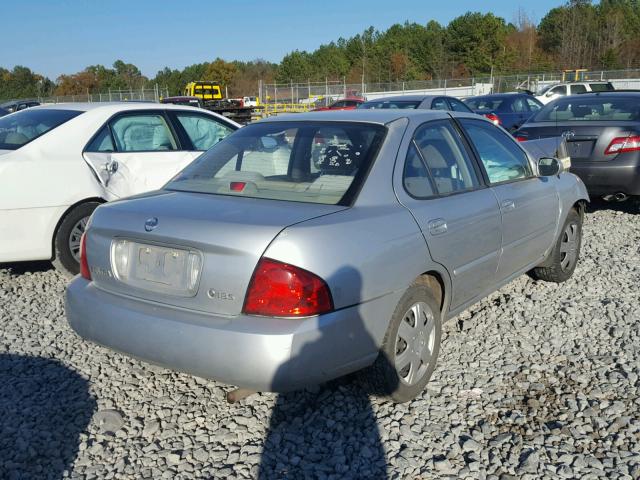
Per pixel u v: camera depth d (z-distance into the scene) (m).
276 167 3.67
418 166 3.71
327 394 3.66
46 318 4.95
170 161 6.44
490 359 4.14
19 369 4.07
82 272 3.57
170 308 3.11
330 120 3.90
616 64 68.69
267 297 2.85
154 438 3.30
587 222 8.10
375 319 3.14
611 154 7.86
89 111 6.10
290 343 2.79
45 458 3.13
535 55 76.56
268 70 98.38
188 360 2.97
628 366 3.99
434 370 3.97
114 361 4.20
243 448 3.18
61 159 5.65
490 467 3.00
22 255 5.41
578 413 3.45
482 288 4.20
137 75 105.75
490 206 4.10
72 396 3.73
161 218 3.17
